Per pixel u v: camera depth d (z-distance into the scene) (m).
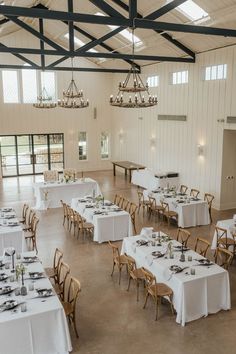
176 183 15.30
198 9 10.62
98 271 8.43
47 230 11.24
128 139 19.64
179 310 6.32
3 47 11.56
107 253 9.51
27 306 5.41
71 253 9.49
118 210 10.70
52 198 13.82
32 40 18.28
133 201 14.41
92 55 12.45
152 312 6.74
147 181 15.88
